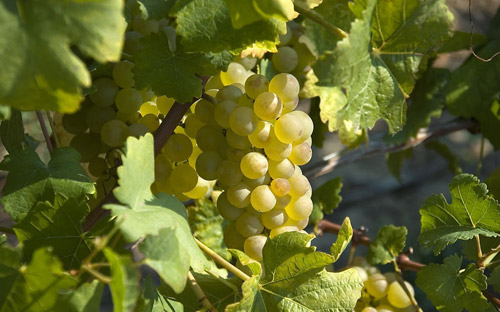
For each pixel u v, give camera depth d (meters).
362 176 2.16
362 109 0.83
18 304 0.67
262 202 0.74
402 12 0.82
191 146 0.76
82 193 0.72
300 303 0.74
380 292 0.86
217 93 0.76
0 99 0.63
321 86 0.81
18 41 0.63
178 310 0.74
